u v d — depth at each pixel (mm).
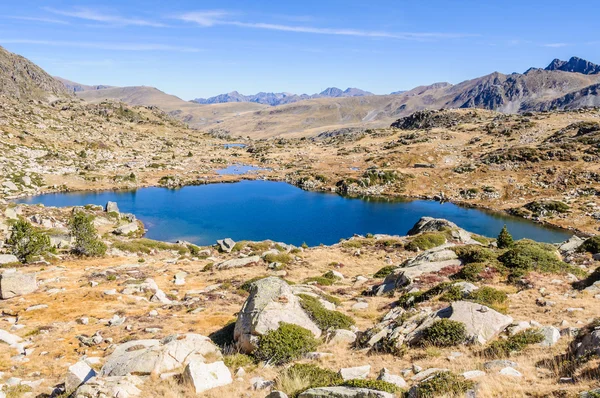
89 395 13602
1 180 118375
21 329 25328
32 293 34000
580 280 26422
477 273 29281
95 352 21281
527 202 111062
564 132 161125
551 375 11641
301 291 27922
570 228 89125
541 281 26562
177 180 151750
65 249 54500
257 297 21656
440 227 66438
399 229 92875
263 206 116312
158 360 16859
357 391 10789
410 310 22406
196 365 15445
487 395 10461
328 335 20281
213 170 182250
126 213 98188
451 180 139125
